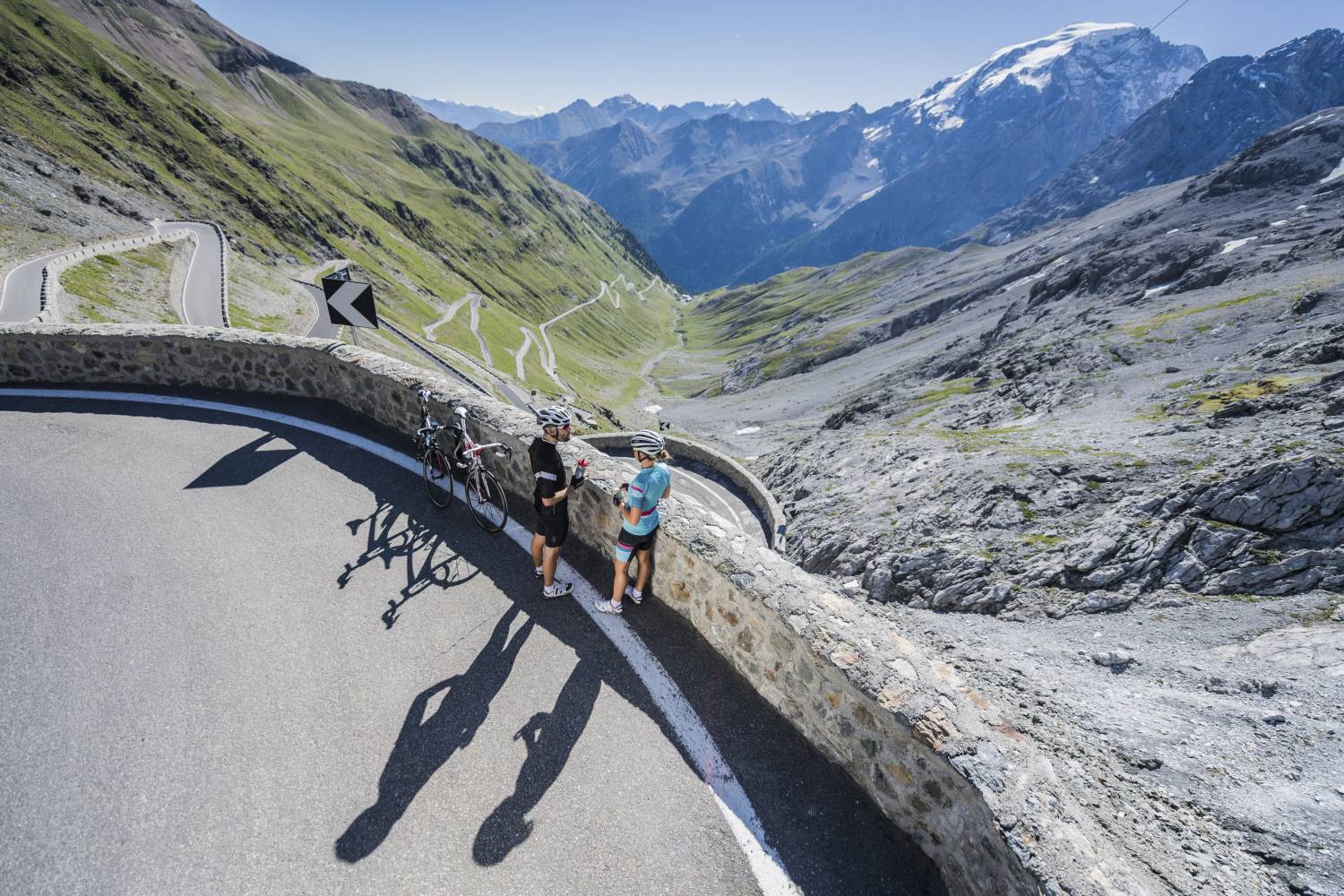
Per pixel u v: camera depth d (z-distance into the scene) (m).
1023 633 15.35
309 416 10.81
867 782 4.66
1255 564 14.74
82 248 74.19
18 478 8.52
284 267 122.06
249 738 4.87
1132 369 38.00
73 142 111.69
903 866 4.25
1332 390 20.41
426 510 8.31
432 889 3.96
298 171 184.12
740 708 5.45
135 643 5.73
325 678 5.50
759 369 157.00
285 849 4.12
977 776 3.72
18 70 120.44
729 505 31.20
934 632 16.09
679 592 6.39
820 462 39.03
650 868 4.18
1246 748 8.77
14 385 11.40
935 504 23.14
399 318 127.56
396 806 4.45
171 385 11.71
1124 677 12.23
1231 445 19.34
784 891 4.09
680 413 132.75
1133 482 19.64
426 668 5.69
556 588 6.71
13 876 3.84
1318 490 14.95
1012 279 131.12
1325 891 5.90
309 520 7.94
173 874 3.94
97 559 6.91
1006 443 28.39
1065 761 7.76
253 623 6.10
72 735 4.78
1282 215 75.88
